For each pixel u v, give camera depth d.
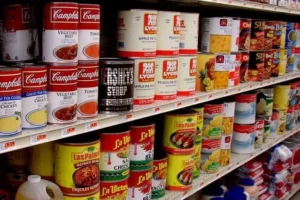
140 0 1.82
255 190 2.49
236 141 2.44
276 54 2.61
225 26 1.90
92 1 1.70
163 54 1.52
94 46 1.17
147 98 1.44
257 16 3.14
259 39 2.36
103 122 1.22
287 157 2.96
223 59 1.92
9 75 0.94
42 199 1.09
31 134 1.00
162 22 1.50
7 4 1.22
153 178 1.64
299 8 2.77
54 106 1.08
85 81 1.16
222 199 2.11
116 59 1.27
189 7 2.37
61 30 1.06
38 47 1.20
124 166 1.39
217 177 2.08
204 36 1.95
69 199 1.22
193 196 2.19
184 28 1.64
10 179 1.32
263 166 2.96
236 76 2.12
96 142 1.24
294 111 3.15
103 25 1.78
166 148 1.73
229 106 2.16
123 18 1.40
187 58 1.66
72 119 1.12
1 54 1.18
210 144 2.03
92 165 1.23
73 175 1.21
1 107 0.94
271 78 2.57
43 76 1.04
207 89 1.85
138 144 1.49
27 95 1.01
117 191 1.38
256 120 2.55
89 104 1.17
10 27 1.13
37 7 1.23
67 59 1.08
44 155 1.26
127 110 1.28
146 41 1.40
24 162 1.32
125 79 1.26
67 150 1.20
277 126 2.93
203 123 2.00
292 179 3.27
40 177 1.16
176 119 1.69
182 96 1.68
